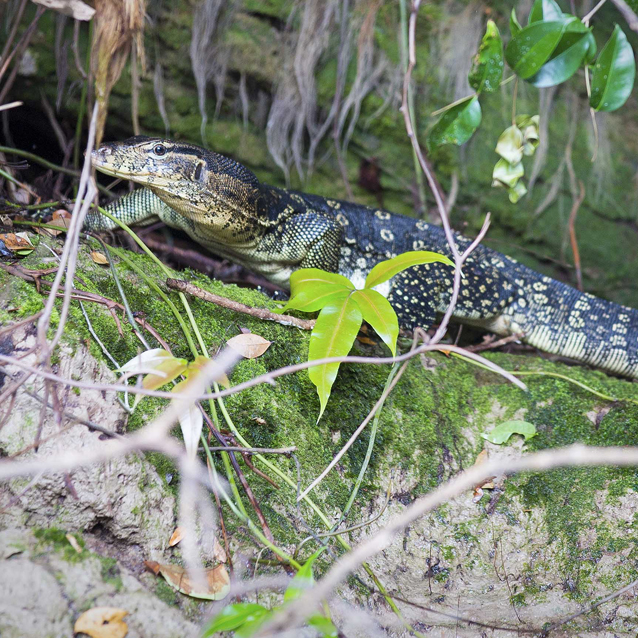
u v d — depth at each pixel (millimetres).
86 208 1050
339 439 1205
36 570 1010
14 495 1047
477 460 1234
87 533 1066
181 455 999
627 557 1189
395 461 1210
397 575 1170
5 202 1273
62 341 1097
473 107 1213
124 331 1153
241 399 1173
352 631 1109
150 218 1359
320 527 1151
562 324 1445
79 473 1062
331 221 1356
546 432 1259
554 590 1186
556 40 1157
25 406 1062
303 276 1182
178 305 1200
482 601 1176
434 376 1295
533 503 1210
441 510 1201
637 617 1175
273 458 1161
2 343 1085
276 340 1219
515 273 1446
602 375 1341
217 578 1081
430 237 1426
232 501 1121
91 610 1010
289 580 1098
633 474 1218
